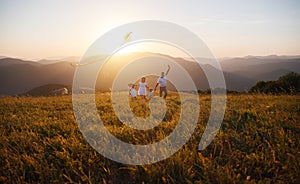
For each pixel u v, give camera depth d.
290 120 5.55
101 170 3.60
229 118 6.08
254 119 5.91
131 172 3.46
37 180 3.45
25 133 5.29
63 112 8.15
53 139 4.84
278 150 3.74
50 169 3.48
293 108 7.11
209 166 3.30
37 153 4.25
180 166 3.34
